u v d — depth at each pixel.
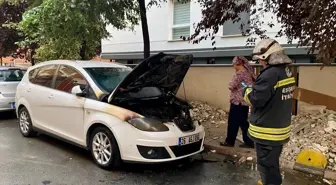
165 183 4.38
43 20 7.66
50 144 6.16
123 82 4.72
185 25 12.12
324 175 4.68
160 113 4.91
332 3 3.71
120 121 4.57
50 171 4.72
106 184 4.29
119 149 4.61
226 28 11.02
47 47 10.44
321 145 5.36
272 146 3.33
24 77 6.86
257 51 3.32
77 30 8.12
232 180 4.54
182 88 9.54
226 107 8.70
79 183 4.30
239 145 6.00
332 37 3.88
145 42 9.42
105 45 15.09
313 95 7.02
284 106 3.30
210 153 5.86
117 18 8.79
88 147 5.11
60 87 5.74
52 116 5.78
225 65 8.67
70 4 6.86
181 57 5.02
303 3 4.03
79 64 5.66
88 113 5.01
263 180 3.53
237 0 6.16
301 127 6.13
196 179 4.56
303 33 4.70
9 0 10.89
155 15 12.98
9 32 13.88
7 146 5.99
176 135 4.60
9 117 8.98
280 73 3.24
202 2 7.53
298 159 4.99
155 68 4.89
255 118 3.40
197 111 8.46
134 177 4.57
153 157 4.44
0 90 8.35
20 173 4.61
